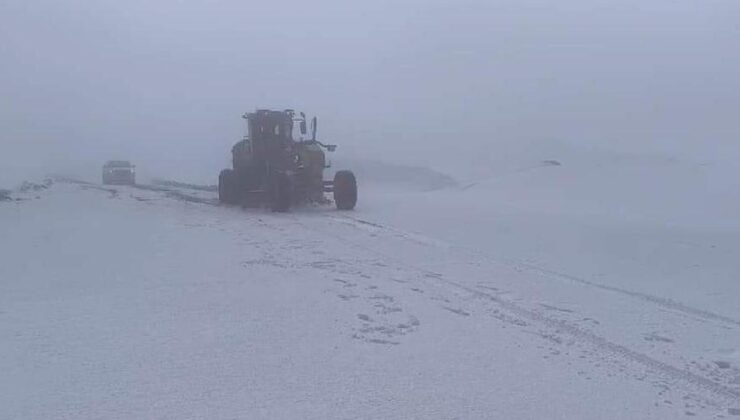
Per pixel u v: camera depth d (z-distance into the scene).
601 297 15.18
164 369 10.55
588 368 10.86
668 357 11.41
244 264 17.97
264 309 13.70
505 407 9.33
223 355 11.16
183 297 14.58
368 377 10.29
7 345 11.60
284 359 10.99
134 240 21.81
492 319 13.23
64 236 22.72
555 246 21.56
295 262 18.30
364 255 19.44
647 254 20.59
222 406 9.24
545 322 13.12
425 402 9.43
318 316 13.21
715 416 9.25
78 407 9.19
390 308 13.77
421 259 18.95
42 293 15.05
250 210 31.06
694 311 14.28
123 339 11.90
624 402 9.61
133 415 8.95
